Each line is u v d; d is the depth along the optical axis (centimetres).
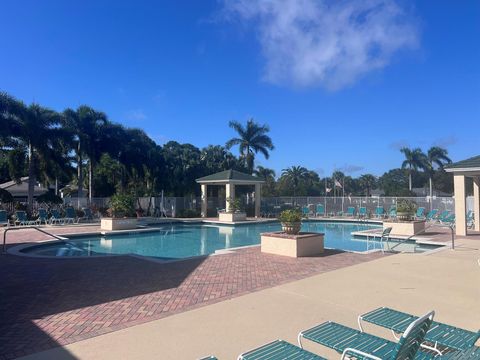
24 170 3106
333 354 420
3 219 2081
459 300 632
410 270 885
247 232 2231
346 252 1182
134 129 3844
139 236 1991
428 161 5925
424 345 423
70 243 1678
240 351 431
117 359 411
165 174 3978
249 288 727
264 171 5706
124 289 729
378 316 446
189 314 568
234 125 4403
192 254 1438
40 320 548
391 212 2658
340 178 7875
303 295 671
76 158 3538
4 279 822
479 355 341
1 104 2592
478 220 1888
